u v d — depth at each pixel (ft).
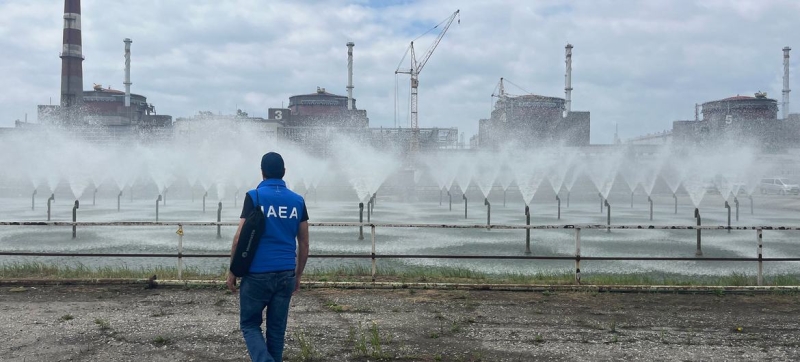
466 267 53.42
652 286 33.71
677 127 422.41
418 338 24.00
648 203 169.99
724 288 33.47
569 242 72.33
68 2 356.18
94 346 22.39
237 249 17.48
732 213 128.88
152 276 34.40
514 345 23.17
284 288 17.90
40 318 26.43
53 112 354.33
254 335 17.53
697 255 60.85
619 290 33.65
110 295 31.68
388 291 33.40
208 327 25.13
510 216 115.24
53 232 79.51
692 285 34.65
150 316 27.02
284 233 17.98
